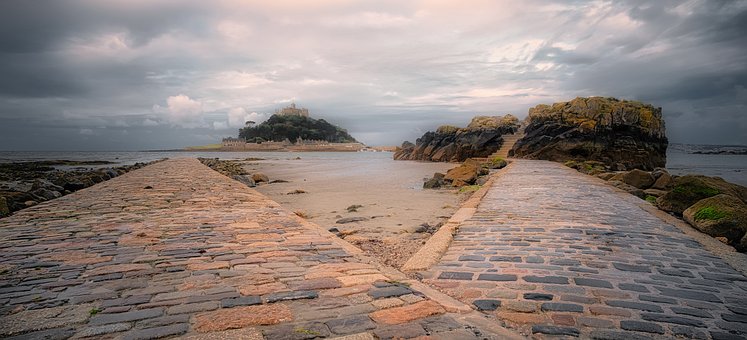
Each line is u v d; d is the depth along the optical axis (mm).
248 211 9484
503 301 4180
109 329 3174
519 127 65312
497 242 6801
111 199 11570
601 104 45125
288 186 22578
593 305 4062
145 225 7746
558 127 45656
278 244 6242
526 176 20922
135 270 4852
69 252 5703
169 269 4891
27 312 3535
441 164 49250
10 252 5699
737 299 4234
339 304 3729
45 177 31031
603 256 5859
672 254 5984
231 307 3646
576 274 5043
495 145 53844
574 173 23062
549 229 7762
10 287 4230
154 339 3008
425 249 6227
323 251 5836
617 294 4359
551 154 44500
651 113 45594
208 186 15539
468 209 10211
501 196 12852
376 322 3322
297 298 3883
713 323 3650
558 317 3783
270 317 3412
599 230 7645
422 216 11914
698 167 50562
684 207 10477
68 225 7719
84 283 4371
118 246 6070
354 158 81125
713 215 7832
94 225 7730
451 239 7066
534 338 3385
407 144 71750
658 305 4059
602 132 43750
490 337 3076
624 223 8336
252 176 27578
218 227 7555
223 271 4812
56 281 4434
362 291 4098
